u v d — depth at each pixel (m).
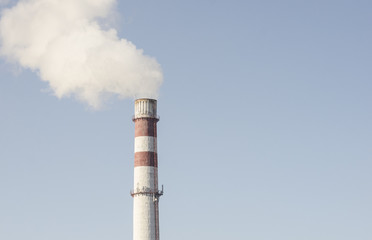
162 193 143.88
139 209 141.88
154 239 141.00
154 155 144.88
